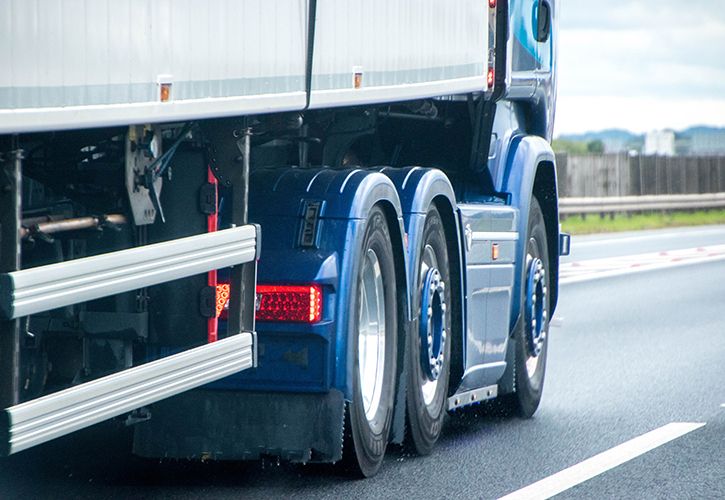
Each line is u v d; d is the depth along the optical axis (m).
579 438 19.66
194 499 14.88
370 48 16.39
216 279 13.70
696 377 25.94
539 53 22.67
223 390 15.26
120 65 11.43
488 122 20.59
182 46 12.37
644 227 81.81
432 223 17.98
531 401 21.73
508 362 21.23
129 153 12.76
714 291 43.81
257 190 15.75
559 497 15.71
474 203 20.38
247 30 13.48
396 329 16.98
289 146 18.16
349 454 15.89
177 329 13.65
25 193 12.79
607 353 29.47
